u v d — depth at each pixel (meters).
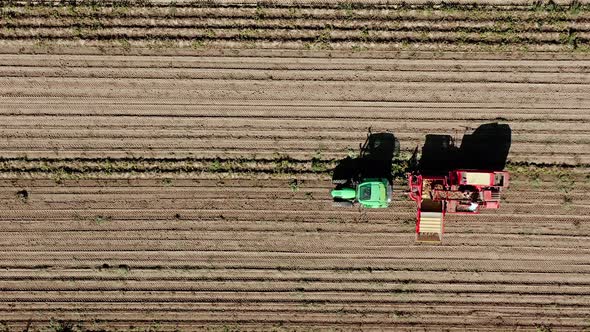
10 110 17.39
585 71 17.02
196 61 17.33
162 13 17.23
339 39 17.17
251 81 17.34
